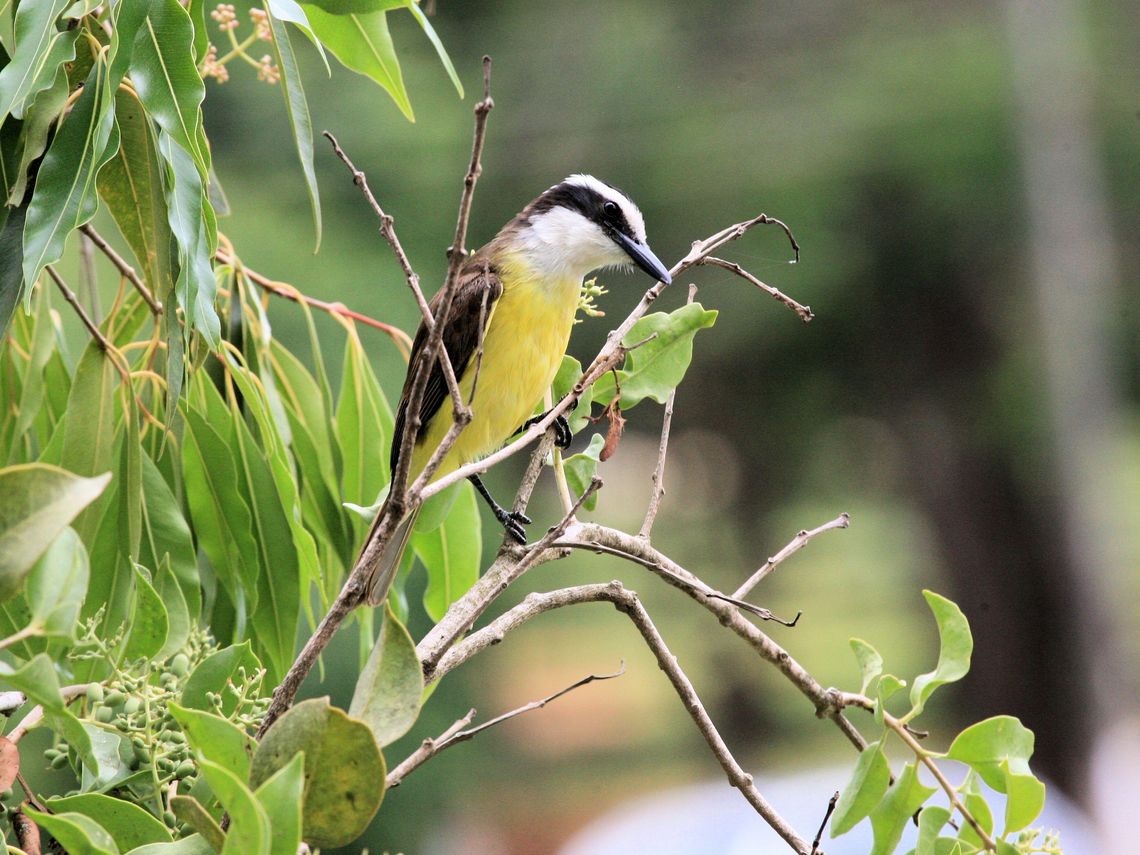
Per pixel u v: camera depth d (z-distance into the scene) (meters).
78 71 4.65
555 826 22.59
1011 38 22.03
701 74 22.12
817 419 25.53
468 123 18.45
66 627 2.82
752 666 29.92
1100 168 22.38
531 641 31.89
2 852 3.39
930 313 23.48
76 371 5.12
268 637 5.50
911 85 22.00
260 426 5.47
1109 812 23.97
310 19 5.03
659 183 21.55
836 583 32.69
